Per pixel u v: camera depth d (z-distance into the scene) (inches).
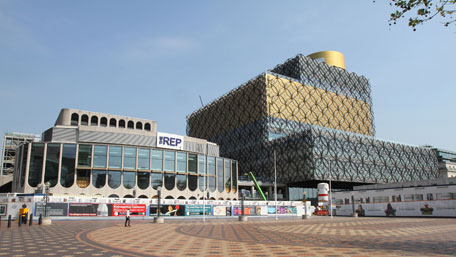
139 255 587.2
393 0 526.3
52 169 2630.4
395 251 647.1
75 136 2930.6
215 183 3452.3
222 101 5915.4
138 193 2874.0
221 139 5777.6
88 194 2674.7
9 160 5639.8
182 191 3139.8
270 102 4955.7
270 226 1470.2
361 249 679.7
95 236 927.0
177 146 3329.2
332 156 4350.4
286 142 4564.5
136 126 3484.3
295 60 5551.2
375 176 4687.5
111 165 2812.5
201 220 2031.3
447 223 1672.0
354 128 5880.9
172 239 872.9
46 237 880.9
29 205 1865.2
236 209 2637.8
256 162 4936.0
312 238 918.4
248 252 639.8
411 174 5118.1
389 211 2984.7
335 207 3385.8
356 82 6181.1
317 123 5374.0
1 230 1104.2
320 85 5620.1
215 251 651.5
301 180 4261.8
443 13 491.8
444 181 2736.2
